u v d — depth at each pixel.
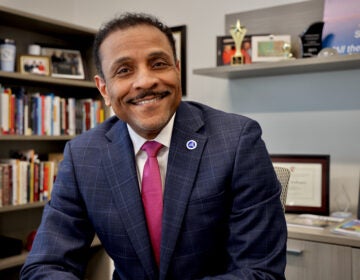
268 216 0.96
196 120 1.07
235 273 0.92
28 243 2.54
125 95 0.96
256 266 0.93
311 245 1.76
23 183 2.45
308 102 2.35
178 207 0.97
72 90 3.03
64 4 3.23
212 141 1.03
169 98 0.97
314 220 1.98
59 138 2.61
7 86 2.62
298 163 2.19
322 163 2.14
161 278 0.96
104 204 1.04
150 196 1.02
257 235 0.95
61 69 2.74
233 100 2.60
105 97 1.07
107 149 1.09
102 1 3.15
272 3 2.43
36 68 2.56
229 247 1.00
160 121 0.96
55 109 2.62
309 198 2.14
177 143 1.03
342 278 1.69
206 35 2.68
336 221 1.97
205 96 2.70
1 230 2.64
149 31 0.94
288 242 1.82
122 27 0.94
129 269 1.03
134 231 0.99
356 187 2.21
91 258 2.94
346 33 2.10
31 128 2.49
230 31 2.38
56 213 1.09
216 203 0.97
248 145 1.00
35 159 2.54
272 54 2.28
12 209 2.35
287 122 2.42
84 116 2.78
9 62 2.43
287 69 2.21
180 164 1.01
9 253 2.38
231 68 2.25
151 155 1.04
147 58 0.93
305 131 2.36
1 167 2.34
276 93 2.45
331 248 1.72
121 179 1.04
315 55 2.15
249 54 2.35
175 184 0.99
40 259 1.01
